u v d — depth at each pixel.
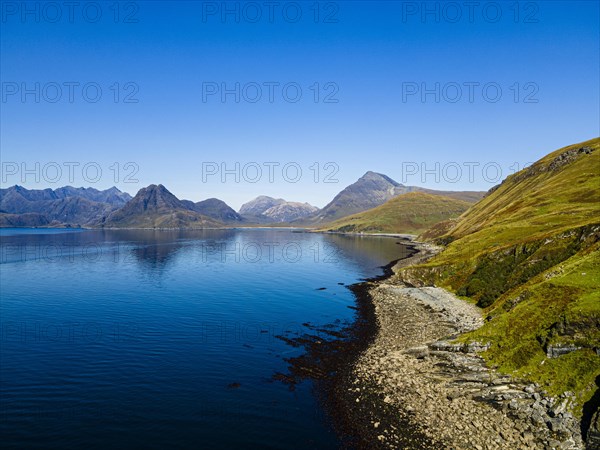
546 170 170.75
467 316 61.97
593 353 32.66
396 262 149.88
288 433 30.91
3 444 28.45
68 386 38.47
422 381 38.28
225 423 32.22
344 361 46.19
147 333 56.53
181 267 133.38
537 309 42.19
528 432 28.45
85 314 67.44
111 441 29.30
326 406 35.28
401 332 57.16
